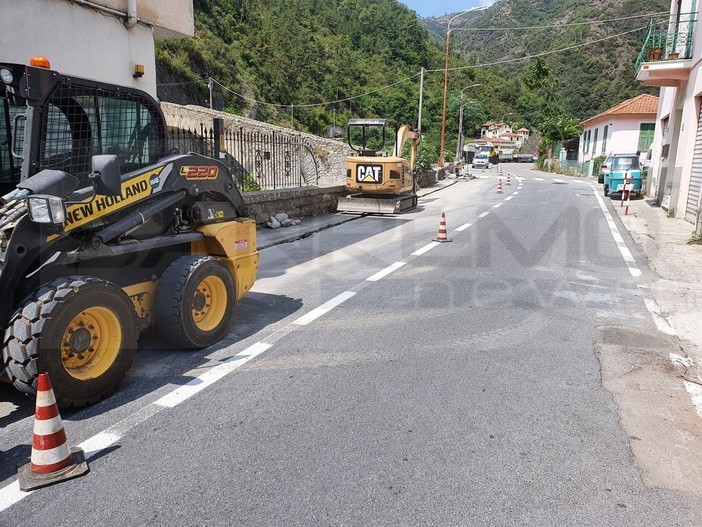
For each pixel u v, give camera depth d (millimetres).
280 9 87188
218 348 5141
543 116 61062
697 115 14375
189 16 10742
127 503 2885
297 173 16844
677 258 9727
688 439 3615
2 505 2865
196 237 5258
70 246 4059
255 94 60312
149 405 3986
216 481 3076
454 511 2834
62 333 3645
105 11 8703
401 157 16812
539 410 3982
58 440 3139
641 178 20766
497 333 5668
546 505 2898
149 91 9812
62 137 4195
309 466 3229
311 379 4465
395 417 3840
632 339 5562
